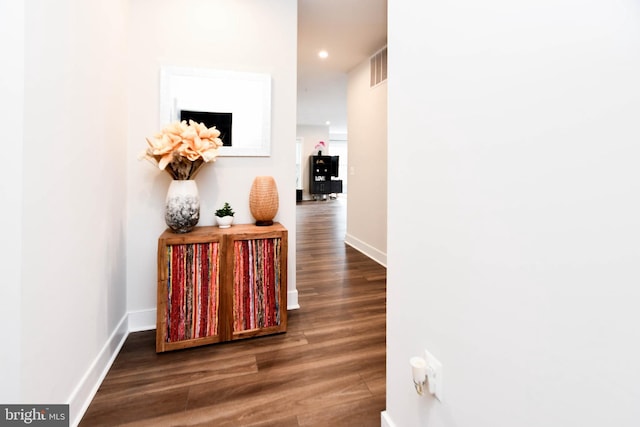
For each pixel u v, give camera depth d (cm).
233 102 210
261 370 158
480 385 72
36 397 99
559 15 52
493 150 66
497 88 65
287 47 221
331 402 136
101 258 151
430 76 87
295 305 235
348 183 457
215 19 204
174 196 178
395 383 110
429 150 88
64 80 114
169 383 147
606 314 47
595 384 49
